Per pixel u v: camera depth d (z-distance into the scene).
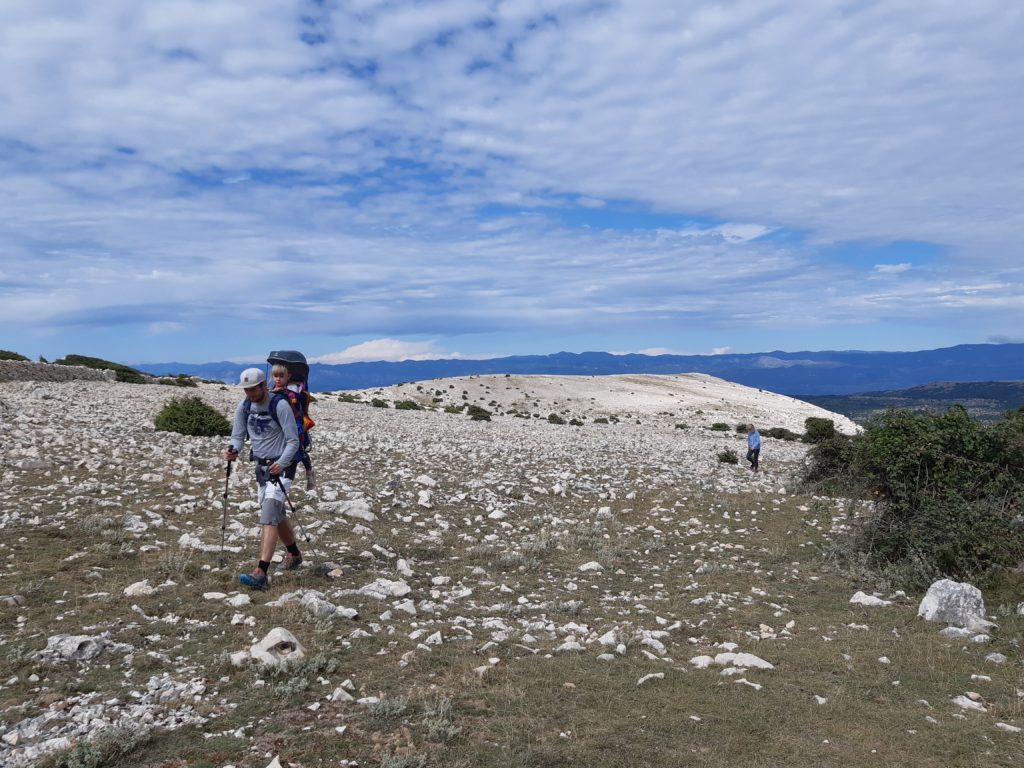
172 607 6.45
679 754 4.36
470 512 12.80
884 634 7.21
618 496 16.03
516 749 4.28
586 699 5.11
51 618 5.96
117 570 7.45
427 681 5.24
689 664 6.10
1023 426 10.45
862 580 9.52
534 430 42.88
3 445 14.14
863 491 10.92
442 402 99.06
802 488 17.45
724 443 43.75
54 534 8.55
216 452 16.73
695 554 11.16
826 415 102.31
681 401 105.56
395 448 21.31
